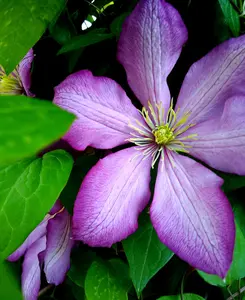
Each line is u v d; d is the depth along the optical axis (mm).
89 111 191
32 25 190
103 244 181
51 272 223
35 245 228
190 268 236
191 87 210
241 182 212
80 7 271
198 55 239
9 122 53
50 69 253
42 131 52
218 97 206
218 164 202
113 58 244
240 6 244
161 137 211
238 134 198
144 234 202
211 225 188
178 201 198
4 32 188
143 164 207
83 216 179
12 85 246
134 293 242
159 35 196
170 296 232
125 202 193
